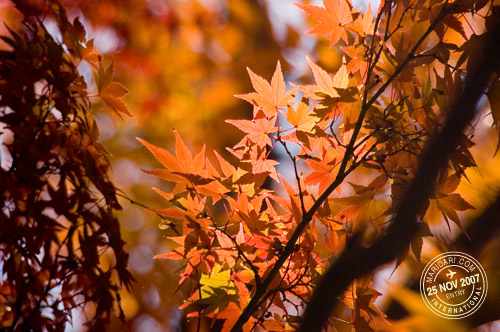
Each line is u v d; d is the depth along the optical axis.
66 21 2.00
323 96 2.01
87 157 1.98
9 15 2.07
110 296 1.97
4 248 1.91
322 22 2.05
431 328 2.07
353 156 2.04
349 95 2.00
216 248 2.00
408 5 2.04
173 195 2.00
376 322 2.07
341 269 2.01
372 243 2.02
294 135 2.03
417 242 2.01
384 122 2.00
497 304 2.06
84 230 1.96
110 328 2.00
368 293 2.01
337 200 2.04
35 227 1.92
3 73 1.93
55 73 1.97
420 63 2.05
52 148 1.95
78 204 1.95
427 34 2.02
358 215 2.04
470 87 2.02
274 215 2.03
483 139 2.32
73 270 1.94
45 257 1.94
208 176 2.00
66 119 1.97
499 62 2.01
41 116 1.95
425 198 2.01
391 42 2.06
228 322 2.02
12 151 1.93
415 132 2.04
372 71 2.07
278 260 1.98
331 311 2.00
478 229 2.11
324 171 2.04
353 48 2.06
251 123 2.02
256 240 2.01
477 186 2.14
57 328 1.94
